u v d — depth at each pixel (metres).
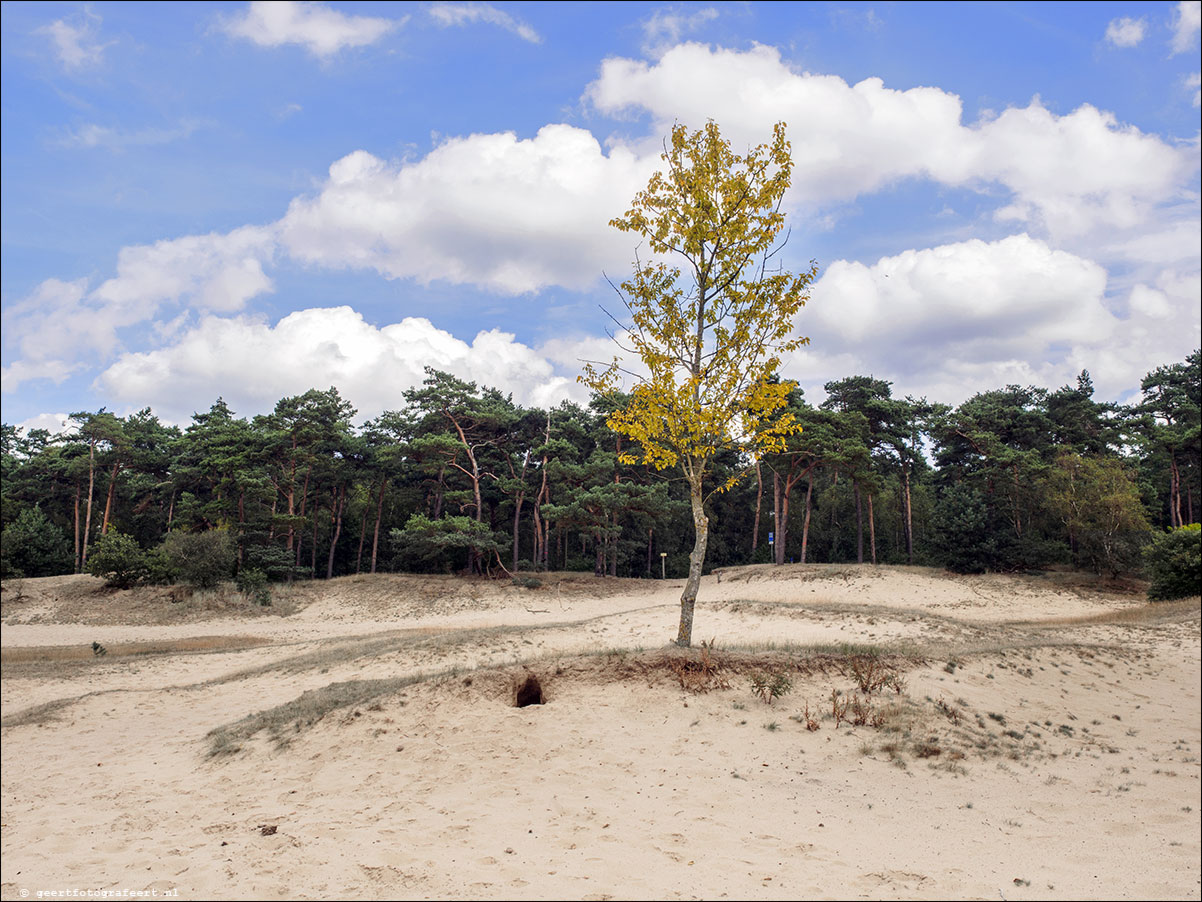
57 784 11.27
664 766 9.55
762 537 70.81
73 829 8.73
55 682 22.27
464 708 11.70
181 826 8.55
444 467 55.72
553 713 11.30
